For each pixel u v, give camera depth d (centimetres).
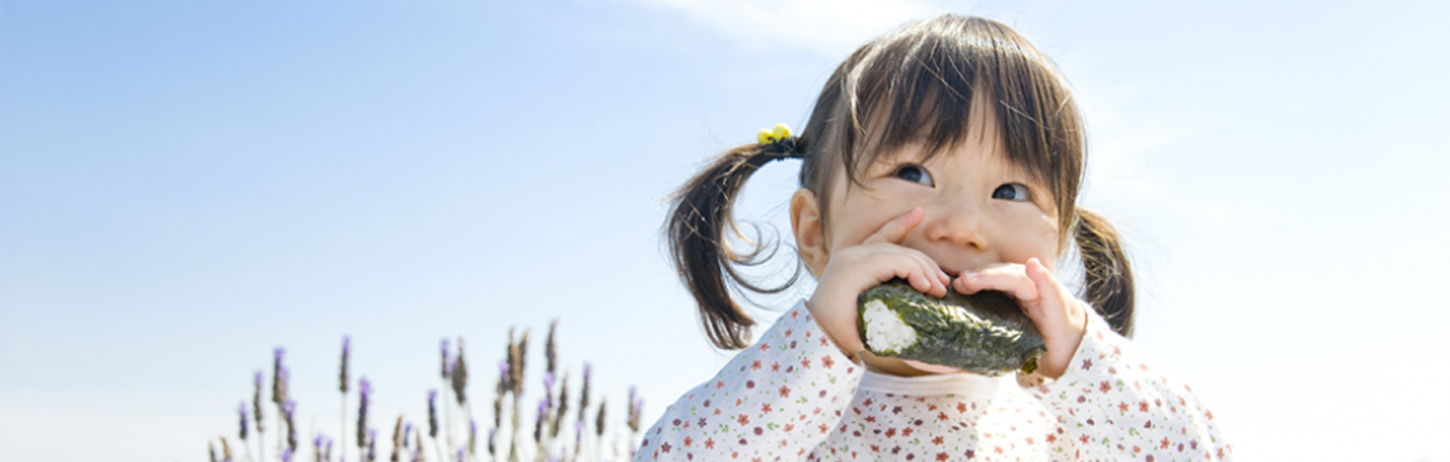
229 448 470
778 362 130
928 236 138
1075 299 135
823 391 127
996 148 141
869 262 128
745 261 212
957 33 152
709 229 211
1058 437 158
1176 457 133
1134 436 132
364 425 483
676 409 142
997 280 128
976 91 144
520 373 473
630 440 513
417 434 502
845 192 151
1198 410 144
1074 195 152
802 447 133
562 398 495
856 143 148
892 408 155
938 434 150
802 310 132
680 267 214
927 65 146
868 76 152
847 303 127
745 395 131
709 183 212
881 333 120
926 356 119
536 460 487
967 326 119
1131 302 209
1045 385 135
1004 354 122
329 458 488
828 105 175
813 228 169
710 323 213
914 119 142
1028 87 147
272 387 480
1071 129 152
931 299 122
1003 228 140
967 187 141
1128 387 133
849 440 153
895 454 149
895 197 142
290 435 480
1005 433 152
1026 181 144
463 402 480
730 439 130
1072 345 134
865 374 161
